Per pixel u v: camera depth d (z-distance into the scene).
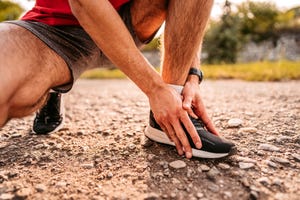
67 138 1.79
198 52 1.58
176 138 1.35
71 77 1.37
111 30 1.12
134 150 1.54
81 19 1.14
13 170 1.37
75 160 1.47
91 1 1.09
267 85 5.01
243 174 1.30
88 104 3.07
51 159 1.48
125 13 1.44
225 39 18.03
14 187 1.21
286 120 2.00
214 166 1.36
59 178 1.29
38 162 1.45
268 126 1.89
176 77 1.41
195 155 1.37
